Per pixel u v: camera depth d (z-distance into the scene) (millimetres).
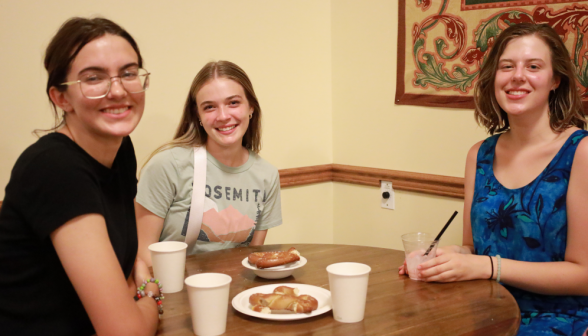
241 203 1995
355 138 3000
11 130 2121
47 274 1087
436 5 2498
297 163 3000
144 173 1913
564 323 1505
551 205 1578
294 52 2910
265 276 1467
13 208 1052
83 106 1093
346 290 1151
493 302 1289
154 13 2389
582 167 1529
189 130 2006
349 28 2947
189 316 1229
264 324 1169
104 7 2264
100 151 1180
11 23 2076
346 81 3008
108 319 1028
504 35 1685
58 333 1109
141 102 1183
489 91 1793
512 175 1700
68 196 1021
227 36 2635
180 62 2490
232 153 1961
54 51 1098
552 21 2117
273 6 2789
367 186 2955
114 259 1058
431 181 2598
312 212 3098
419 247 1481
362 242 3027
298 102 2961
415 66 2627
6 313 1088
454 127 2502
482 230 1727
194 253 1964
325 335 1099
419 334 1101
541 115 1646
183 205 1938
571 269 1507
